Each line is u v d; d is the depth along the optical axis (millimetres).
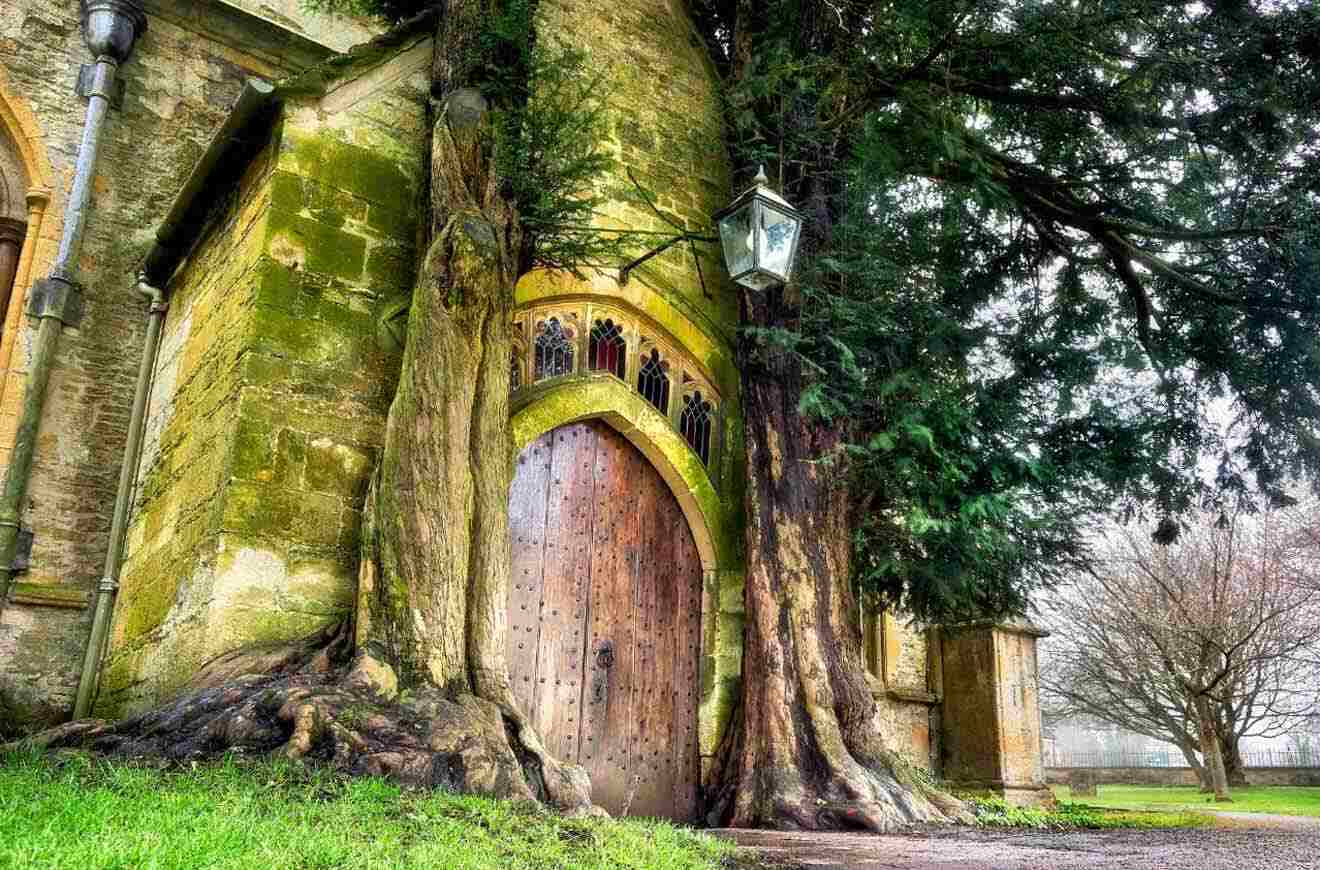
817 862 5246
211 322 8188
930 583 9562
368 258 7824
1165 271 10531
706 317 9766
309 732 5387
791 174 9891
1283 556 23391
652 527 9102
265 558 6816
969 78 9820
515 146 7531
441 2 8453
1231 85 9195
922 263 10398
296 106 7781
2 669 8516
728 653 9016
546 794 6039
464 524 6629
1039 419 10062
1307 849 6562
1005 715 12742
